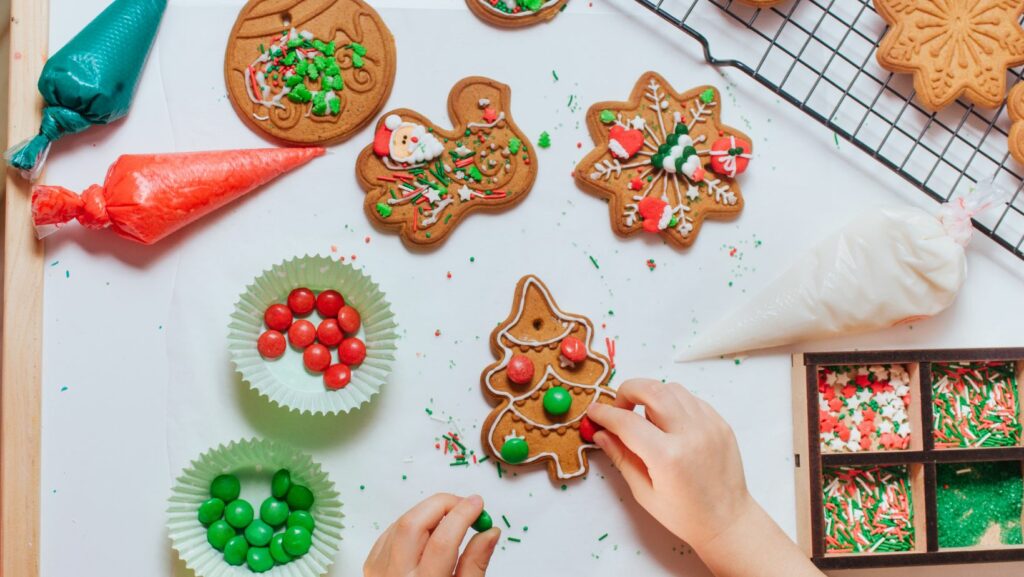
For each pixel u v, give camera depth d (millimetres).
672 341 569
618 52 568
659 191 565
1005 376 583
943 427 572
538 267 562
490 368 551
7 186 533
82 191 540
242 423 545
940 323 583
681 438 520
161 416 542
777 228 577
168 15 546
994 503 578
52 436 536
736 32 574
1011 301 583
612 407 540
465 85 554
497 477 556
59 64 520
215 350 545
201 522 523
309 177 552
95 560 536
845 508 564
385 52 550
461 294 559
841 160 581
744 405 572
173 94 546
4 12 569
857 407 570
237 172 534
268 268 548
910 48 560
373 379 537
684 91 571
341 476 548
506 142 556
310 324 536
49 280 538
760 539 521
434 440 554
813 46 578
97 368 540
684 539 536
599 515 562
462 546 557
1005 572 579
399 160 547
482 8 555
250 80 543
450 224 553
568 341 552
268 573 521
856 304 562
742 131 574
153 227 524
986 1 566
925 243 556
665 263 571
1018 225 583
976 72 562
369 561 510
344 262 552
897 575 573
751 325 567
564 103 565
